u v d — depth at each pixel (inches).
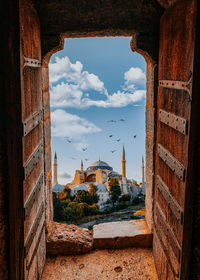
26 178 91.0
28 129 91.7
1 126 75.7
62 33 125.8
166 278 109.0
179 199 90.7
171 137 101.5
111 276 125.2
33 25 105.6
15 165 79.6
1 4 71.6
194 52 76.0
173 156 98.3
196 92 77.9
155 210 132.9
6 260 81.4
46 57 129.4
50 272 128.1
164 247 112.8
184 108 85.4
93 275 126.0
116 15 124.6
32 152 100.7
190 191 83.0
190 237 85.6
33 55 104.0
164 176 113.1
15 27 77.4
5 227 79.9
